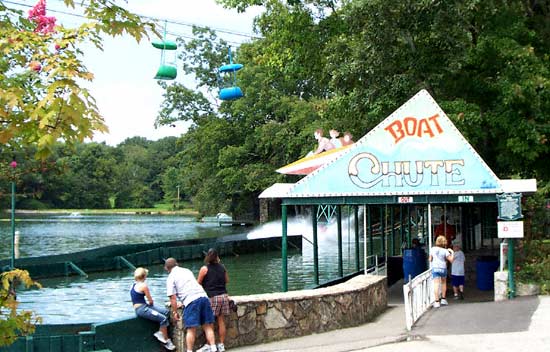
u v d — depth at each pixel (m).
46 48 4.64
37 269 26.89
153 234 62.56
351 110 25.30
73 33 4.73
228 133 63.88
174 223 88.75
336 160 15.55
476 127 20.80
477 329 10.93
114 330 10.18
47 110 4.24
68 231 68.81
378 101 22.50
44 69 4.44
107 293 23.11
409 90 22.30
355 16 21.47
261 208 66.06
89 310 19.47
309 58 27.33
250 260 34.66
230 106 62.66
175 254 33.62
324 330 12.11
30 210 130.62
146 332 10.52
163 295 21.95
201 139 64.88
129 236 59.66
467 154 14.94
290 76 28.89
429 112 15.16
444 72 21.89
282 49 28.23
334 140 22.17
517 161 21.47
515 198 13.83
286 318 11.55
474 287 18.19
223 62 65.06
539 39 22.78
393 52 21.78
